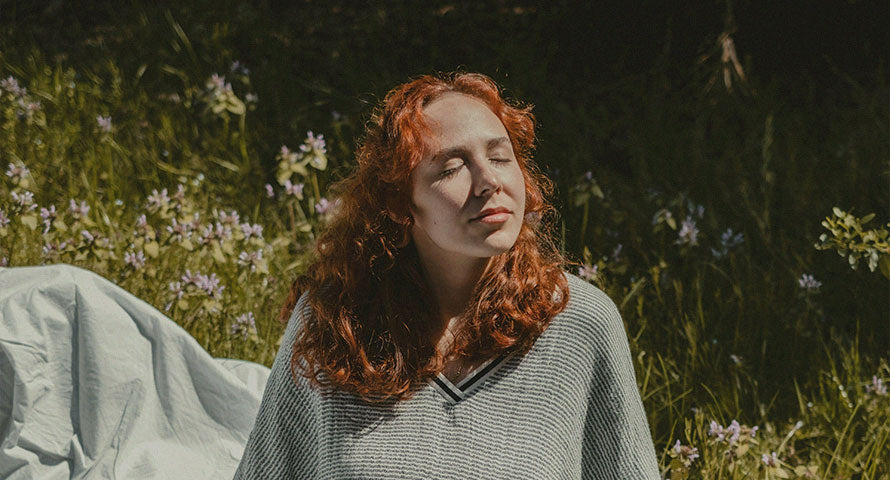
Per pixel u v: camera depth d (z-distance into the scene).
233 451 2.66
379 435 1.68
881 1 5.68
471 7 6.43
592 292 1.77
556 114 5.38
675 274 4.16
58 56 6.03
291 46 6.12
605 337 1.73
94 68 5.76
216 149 5.08
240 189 4.76
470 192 1.62
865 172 4.75
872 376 3.49
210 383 2.70
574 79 5.87
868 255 3.47
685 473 2.78
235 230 3.80
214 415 2.69
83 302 2.66
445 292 1.76
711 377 3.43
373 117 1.79
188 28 6.16
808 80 5.69
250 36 6.11
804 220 4.48
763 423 3.28
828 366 3.58
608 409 1.75
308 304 1.80
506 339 1.69
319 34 6.34
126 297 2.72
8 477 2.55
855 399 3.26
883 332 3.80
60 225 3.67
